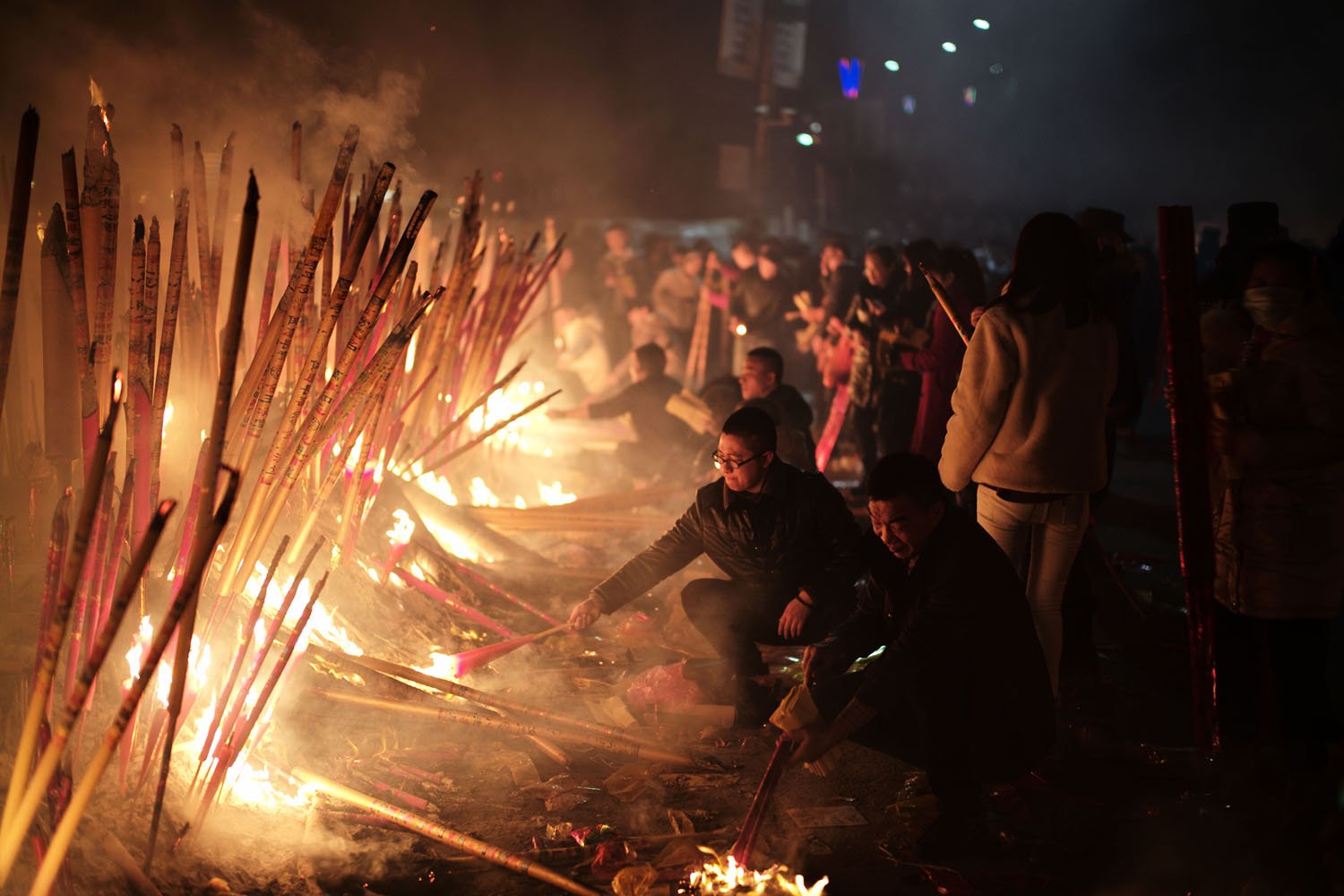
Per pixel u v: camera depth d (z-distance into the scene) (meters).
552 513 5.74
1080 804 3.27
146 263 2.71
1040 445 3.47
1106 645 4.66
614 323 11.70
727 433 3.72
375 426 4.03
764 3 23.72
